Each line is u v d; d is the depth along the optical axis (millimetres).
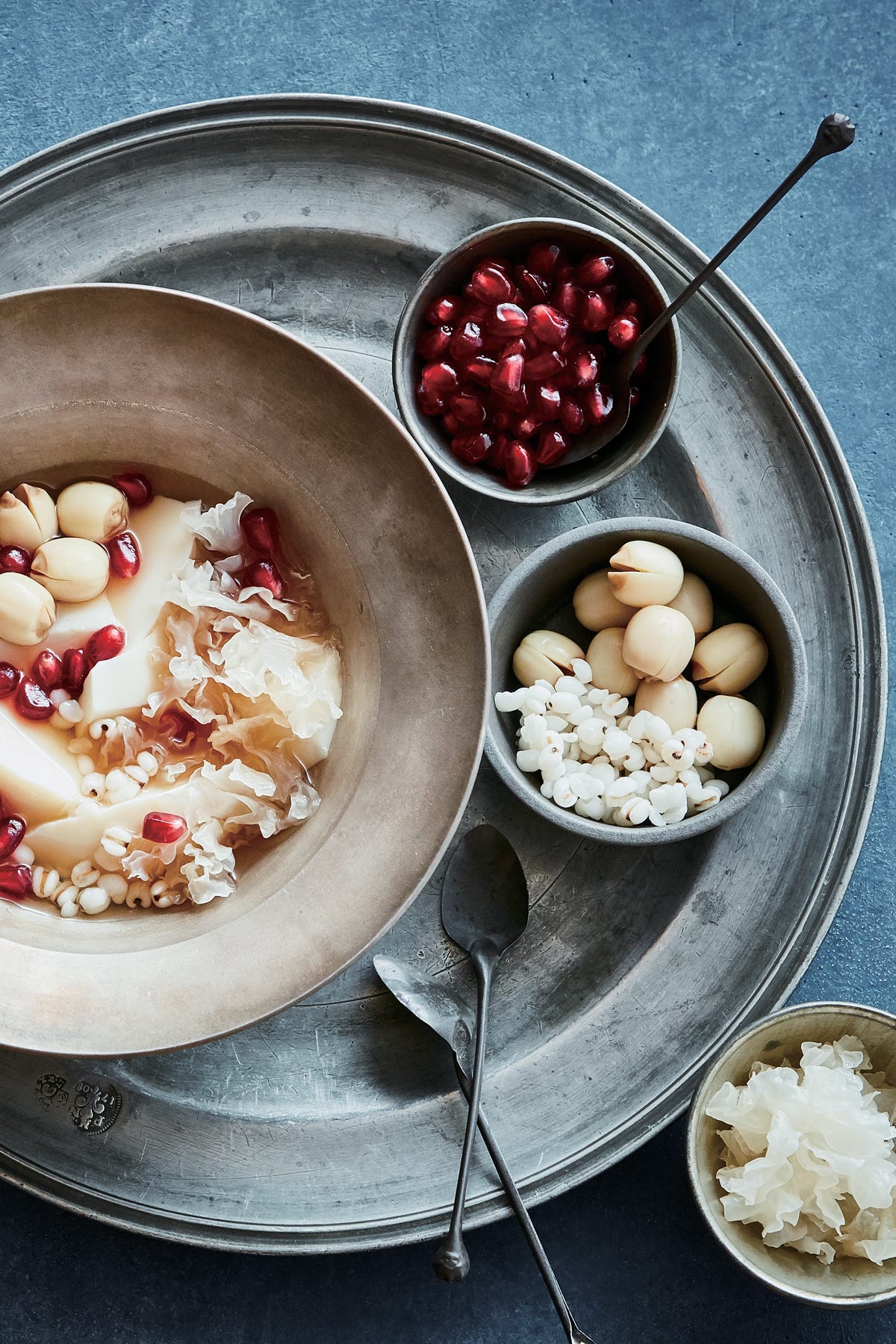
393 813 517
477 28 582
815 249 583
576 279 537
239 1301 572
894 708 580
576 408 541
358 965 551
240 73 579
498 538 557
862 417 583
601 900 553
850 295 583
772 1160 524
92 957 517
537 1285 571
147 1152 543
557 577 542
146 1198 542
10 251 540
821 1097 528
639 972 546
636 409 546
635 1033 545
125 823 534
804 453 547
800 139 583
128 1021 507
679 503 554
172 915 533
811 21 584
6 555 536
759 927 545
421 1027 552
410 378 539
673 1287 570
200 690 538
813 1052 537
